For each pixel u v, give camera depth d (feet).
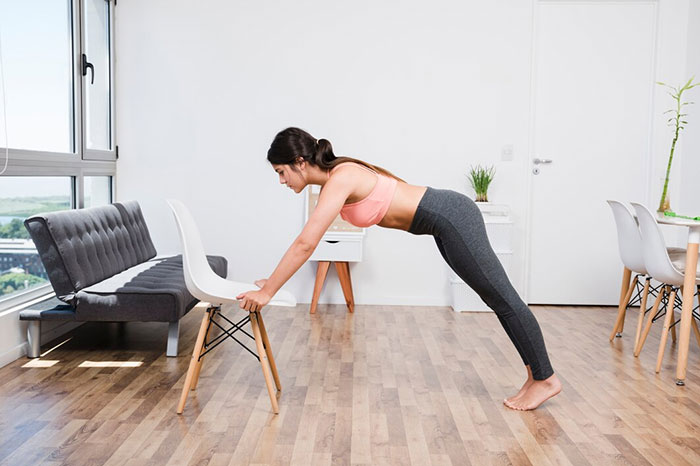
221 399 10.83
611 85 18.58
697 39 17.69
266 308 17.70
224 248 18.57
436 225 10.05
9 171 12.49
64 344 13.98
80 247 13.34
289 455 8.81
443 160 18.45
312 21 18.16
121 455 8.71
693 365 13.10
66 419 9.89
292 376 12.08
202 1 18.11
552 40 18.53
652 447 9.24
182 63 18.21
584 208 18.84
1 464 8.38
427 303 18.65
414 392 11.33
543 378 10.64
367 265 18.62
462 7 18.15
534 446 9.21
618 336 15.31
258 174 18.42
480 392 11.37
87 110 16.31
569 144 18.72
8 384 11.37
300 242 9.67
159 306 12.83
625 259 14.48
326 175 10.07
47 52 14.23
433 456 8.86
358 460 8.70
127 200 18.45
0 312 12.55
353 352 13.70
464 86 18.31
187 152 18.38
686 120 18.30
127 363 12.66
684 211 18.26
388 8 18.13
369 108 18.33
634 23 18.45
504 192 18.56
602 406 10.79
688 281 12.07
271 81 18.26
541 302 19.03
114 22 18.03
